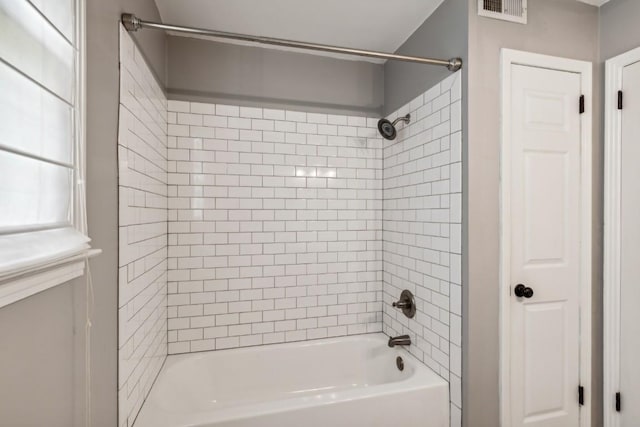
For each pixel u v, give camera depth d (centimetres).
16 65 61
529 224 153
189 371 188
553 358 156
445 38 163
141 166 138
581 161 161
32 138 66
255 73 208
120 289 112
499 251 149
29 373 67
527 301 153
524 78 153
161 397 153
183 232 196
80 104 83
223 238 202
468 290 146
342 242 223
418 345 184
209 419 130
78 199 82
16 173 61
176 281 195
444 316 162
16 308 63
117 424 112
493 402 149
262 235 209
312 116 218
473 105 147
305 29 193
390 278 219
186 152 196
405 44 203
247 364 201
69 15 80
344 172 224
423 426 153
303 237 216
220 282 202
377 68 231
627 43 153
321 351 213
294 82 215
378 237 231
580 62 160
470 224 146
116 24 111
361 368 217
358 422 144
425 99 180
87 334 87
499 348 149
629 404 151
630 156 152
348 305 225
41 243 65
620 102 156
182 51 196
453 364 154
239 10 174
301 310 216
